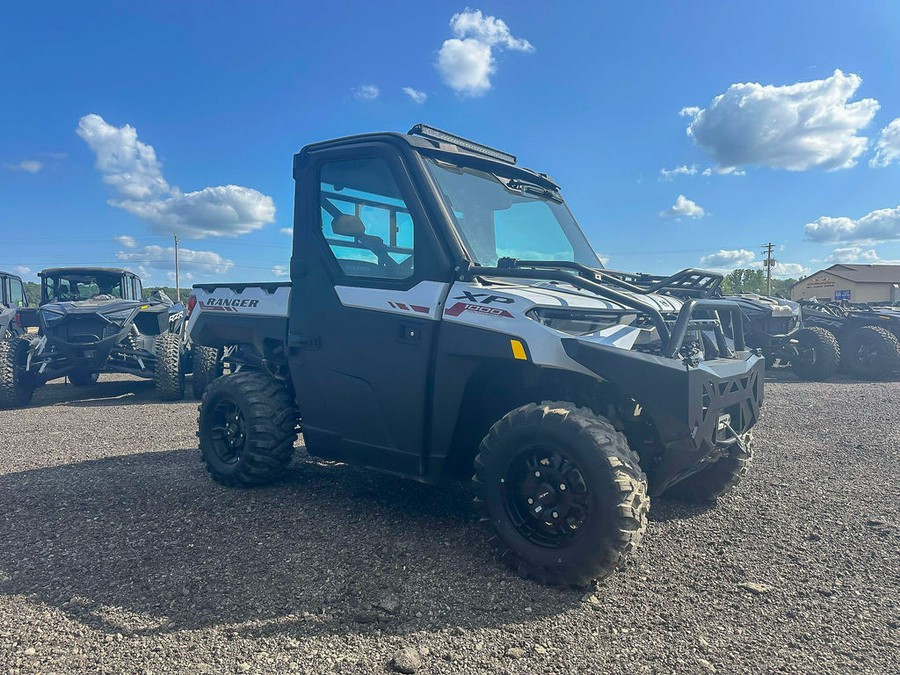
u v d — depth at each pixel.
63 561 3.04
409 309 3.26
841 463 4.84
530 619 2.50
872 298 56.28
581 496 2.75
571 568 2.70
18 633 2.38
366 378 3.44
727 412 3.25
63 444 5.69
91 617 2.50
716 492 3.86
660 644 2.31
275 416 4.06
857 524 3.55
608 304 3.17
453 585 2.78
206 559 3.05
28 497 4.03
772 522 3.59
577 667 2.16
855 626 2.44
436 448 3.24
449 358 3.10
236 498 3.97
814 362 10.81
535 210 4.16
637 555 3.13
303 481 4.32
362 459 3.59
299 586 2.76
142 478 4.44
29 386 8.37
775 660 2.20
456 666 2.17
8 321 11.79
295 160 3.84
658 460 3.19
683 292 3.92
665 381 2.72
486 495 2.96
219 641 2.32
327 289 3.64
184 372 8.88
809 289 61.47
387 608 2.56
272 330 4.02
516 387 3.27
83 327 8.87
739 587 2.77
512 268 3.12
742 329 3.68
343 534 3.37
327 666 2.17
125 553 3.13
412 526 3.48
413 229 3.30
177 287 50.16
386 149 3.44
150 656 2.22
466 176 3.65
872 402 7.84
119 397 9.24
